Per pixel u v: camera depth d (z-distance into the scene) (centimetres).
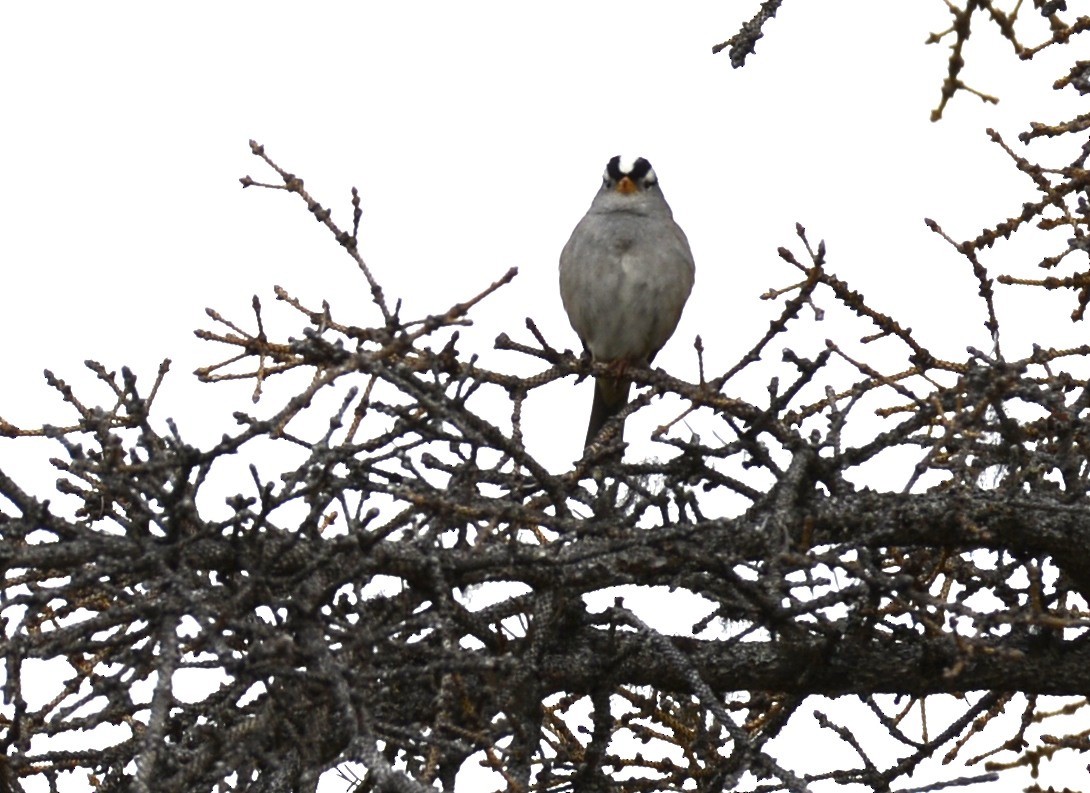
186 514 909
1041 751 895
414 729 907
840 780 1162
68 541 920
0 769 927
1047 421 1148
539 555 978
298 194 1004
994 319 1109
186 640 903
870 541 1033
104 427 999
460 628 1041
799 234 1068
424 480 1019
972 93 787
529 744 1001
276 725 920
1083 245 1079
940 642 1091
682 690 1123
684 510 1036
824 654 1097
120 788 1005
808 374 1034
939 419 1087
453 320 946
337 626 922
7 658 862
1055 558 1107
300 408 923
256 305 1057
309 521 936
